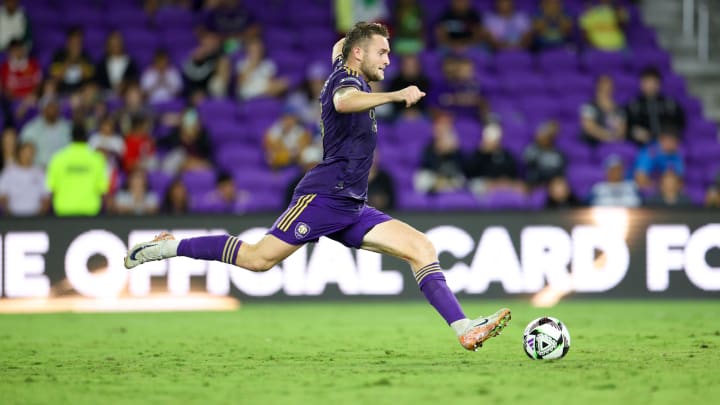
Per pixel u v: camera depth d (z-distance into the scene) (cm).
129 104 6062
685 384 2153
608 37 7069
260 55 6438
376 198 5397
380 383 2200
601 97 6412
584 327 3666
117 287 4728
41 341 3366
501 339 3200
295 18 7025
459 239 4809
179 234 4759
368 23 2520
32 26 6669
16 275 4697
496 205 5669
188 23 6838
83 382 2291
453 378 2273
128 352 2981
